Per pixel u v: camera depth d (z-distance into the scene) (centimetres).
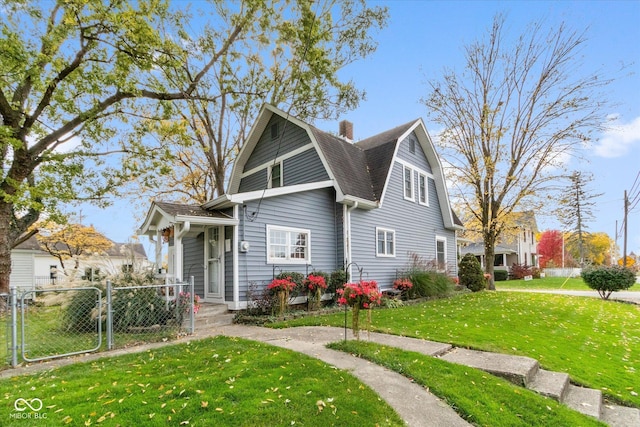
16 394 371
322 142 1252
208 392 369
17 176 1016
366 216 1279
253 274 941
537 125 1870
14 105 1011
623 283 1516
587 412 427
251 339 631
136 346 600
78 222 1994
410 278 1367
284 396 362
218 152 1744
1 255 1016
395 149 1402
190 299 721
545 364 564
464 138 2000
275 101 1677
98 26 882
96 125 1109
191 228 951
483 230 1992
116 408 335
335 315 923
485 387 425
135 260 873
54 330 692
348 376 428
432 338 654
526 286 2356
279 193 1010
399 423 329
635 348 731
